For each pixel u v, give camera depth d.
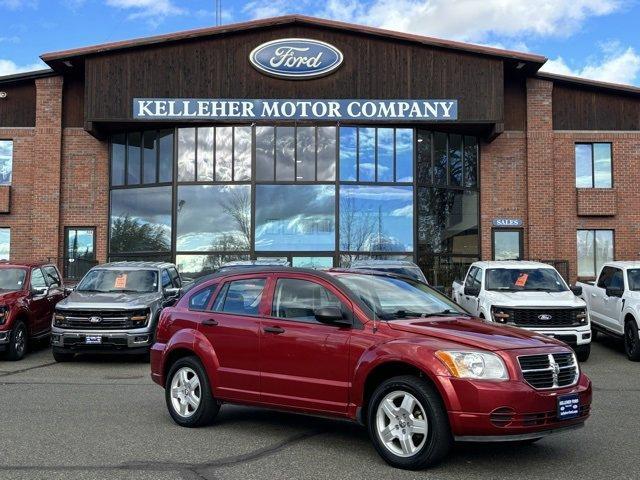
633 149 21.61
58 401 8.23
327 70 19.91
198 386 6.72
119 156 21.11
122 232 20.84
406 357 5.25
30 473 5.15
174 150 20.39
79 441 6.17
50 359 12.31
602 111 21.67
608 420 7.16
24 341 12.34
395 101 19.89
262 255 20.00
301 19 19.70
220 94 19.84
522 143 21.41
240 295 6.70
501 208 21.30
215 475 5.11
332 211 20.16
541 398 5.09
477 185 21.41
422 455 5.13
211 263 20.06
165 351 7.00
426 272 20.48
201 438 6.29
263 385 6.18
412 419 5.23
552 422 5.17
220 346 6.55
